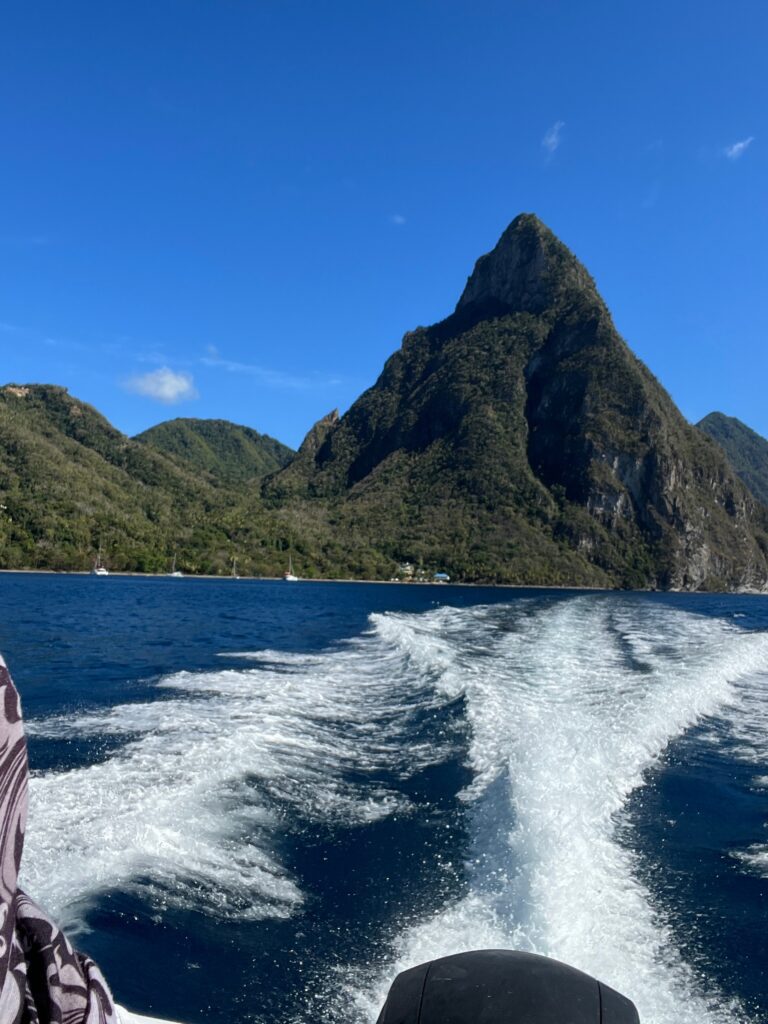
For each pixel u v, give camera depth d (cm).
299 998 412
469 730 929
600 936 473
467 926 480
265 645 1908
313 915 491
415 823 637
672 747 936
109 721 919
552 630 2272
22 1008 89
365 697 1149
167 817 603
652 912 516
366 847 590
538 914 481
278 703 1069
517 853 564
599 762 806
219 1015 394
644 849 622
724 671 1423
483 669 1384
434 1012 133
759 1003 422
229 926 471
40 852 529
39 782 661
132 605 3703
